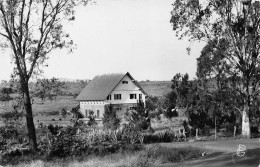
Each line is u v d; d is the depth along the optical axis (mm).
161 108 60625
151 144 32406
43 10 28250
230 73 40750
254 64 39719
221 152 25375
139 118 42719
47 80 28844
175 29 42500
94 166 21250
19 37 27484
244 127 40750
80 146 26656
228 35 41156
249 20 40062
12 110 28234
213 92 40688
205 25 41781
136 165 21328
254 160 20312
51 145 26438
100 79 77625
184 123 42344
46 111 84125
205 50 41594
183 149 25406
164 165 20969
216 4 41469
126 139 33250
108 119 46062
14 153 25578
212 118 42344
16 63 27641
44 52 28203
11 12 26578
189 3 41281
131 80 75500
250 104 40812
